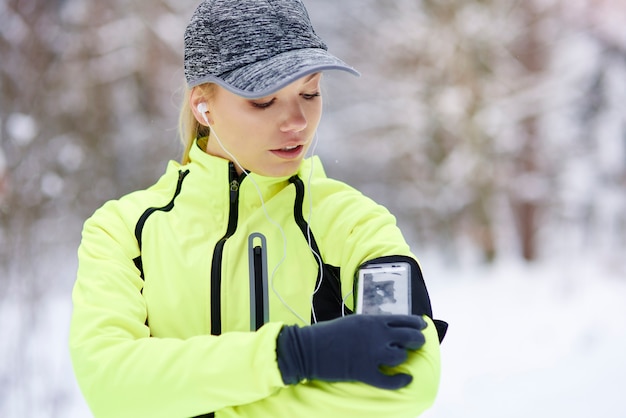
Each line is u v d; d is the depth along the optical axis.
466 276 11.14
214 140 1.37
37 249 5.98
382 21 12.38
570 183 12.03
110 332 1.18
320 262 1.31
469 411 4.67
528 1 11.71
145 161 9.19
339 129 12.83
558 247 12.48
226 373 1.09
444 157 11.65
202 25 1.27
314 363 1.07
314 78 1.26
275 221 1.32
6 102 6.74
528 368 5.55
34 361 4.77
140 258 1.31
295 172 1.31
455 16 11.16
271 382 1.08
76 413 4.39
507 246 12.61
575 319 7.42
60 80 7.99
